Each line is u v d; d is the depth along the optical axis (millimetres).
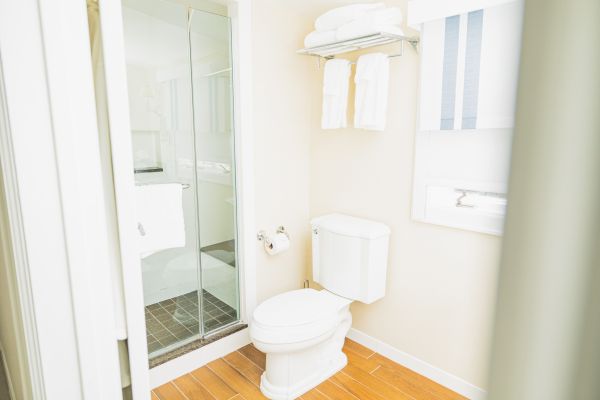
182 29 1963
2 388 1897
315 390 1941
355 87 2105
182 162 2084
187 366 2078
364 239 1958
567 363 263
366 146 2176
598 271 243
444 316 1914
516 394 287
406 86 1928
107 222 787
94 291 725
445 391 1922
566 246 250
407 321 2088
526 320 272
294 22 2291
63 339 713
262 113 2213
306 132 2496
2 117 623
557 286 256
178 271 2203
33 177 642
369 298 2016
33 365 720
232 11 2035
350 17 1824
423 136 1850
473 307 1791
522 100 258
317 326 1830
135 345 770
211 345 2180
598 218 240
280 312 1892
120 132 680
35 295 672
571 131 239
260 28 2125
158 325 2234
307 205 2596
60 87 639
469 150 1673
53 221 670
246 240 2248
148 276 2188
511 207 273
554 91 241
